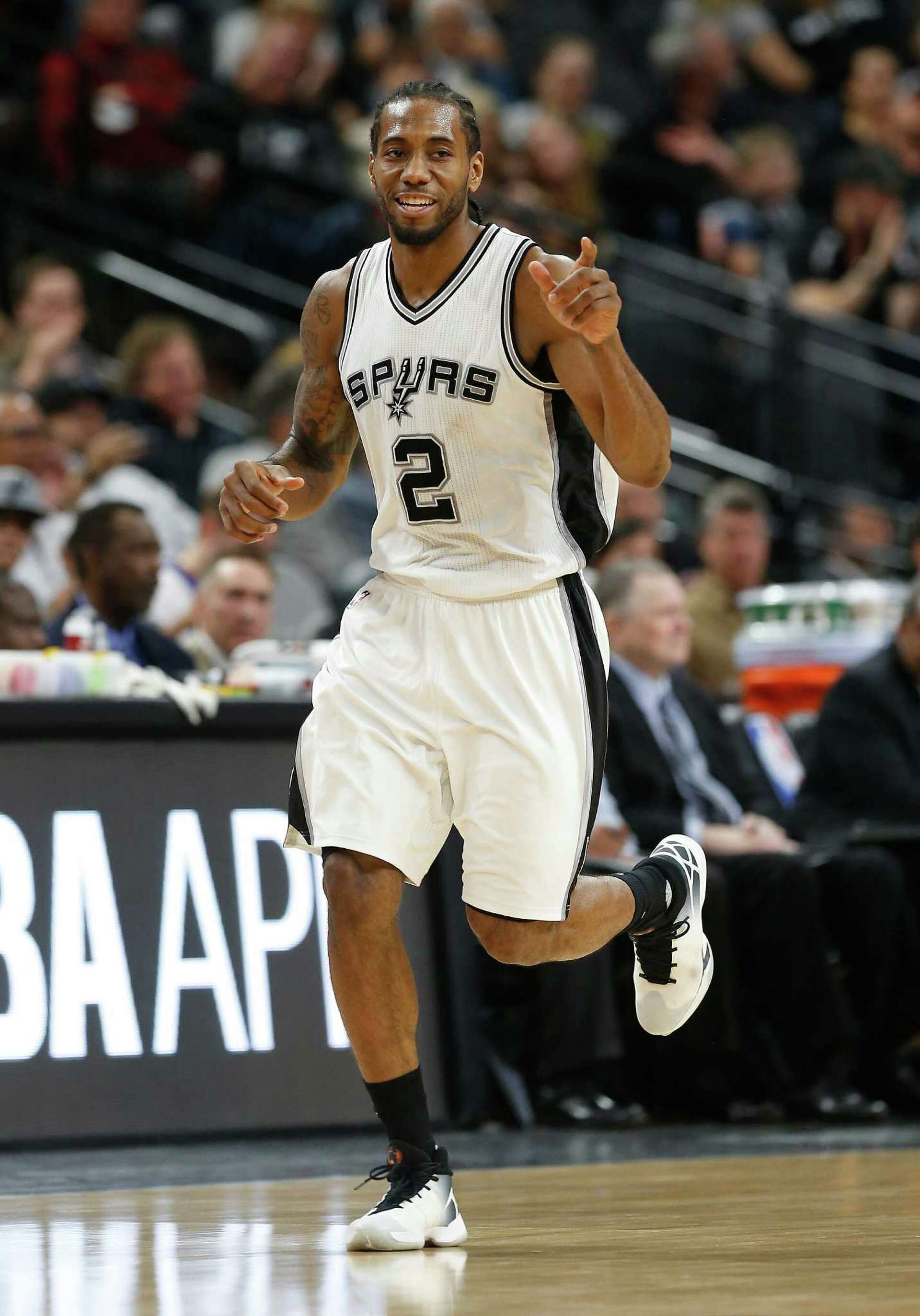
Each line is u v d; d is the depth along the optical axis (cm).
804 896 1518
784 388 2597
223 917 1353
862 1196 1029
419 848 877
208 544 1878
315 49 3102
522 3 3428
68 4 3175
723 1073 1514
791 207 3128
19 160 2917
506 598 879
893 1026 1574
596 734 888
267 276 2883
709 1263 787
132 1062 1307
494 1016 1462
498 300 859
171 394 2288
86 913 1314
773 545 2542
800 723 1884
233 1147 1306
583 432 888
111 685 1369
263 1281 758
